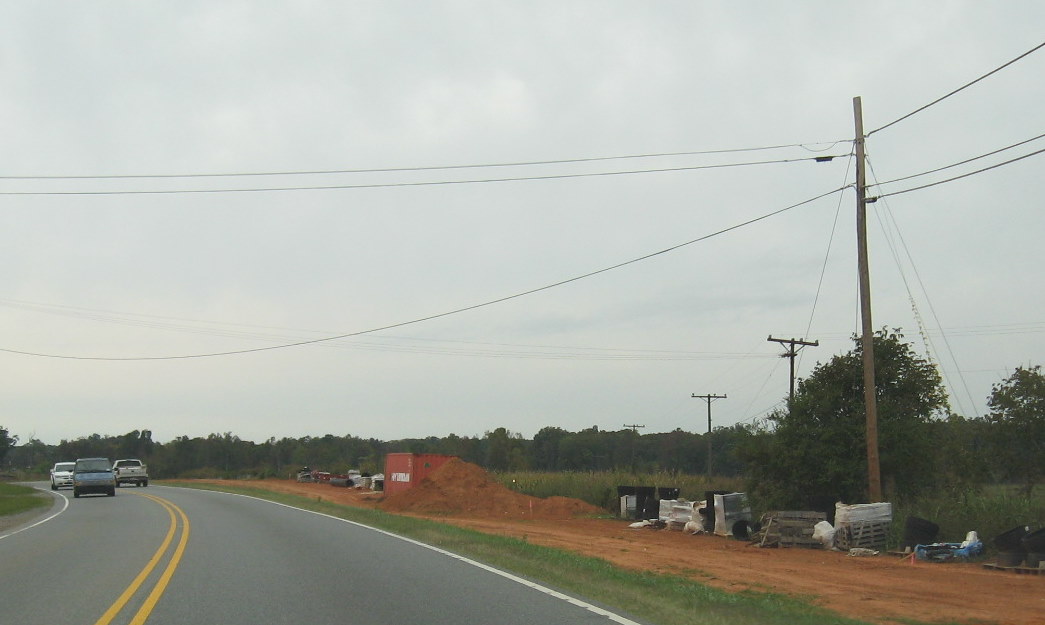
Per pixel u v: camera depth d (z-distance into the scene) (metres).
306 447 101.94
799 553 20.66
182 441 104.38
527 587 12.07
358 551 16.66
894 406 24.94
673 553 20.44
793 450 24.61
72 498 41.25
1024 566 16.70
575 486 39.59
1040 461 33.38
